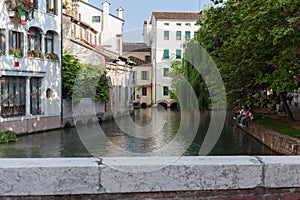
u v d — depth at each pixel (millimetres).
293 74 14164
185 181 3115
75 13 38312
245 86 17094
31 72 23781
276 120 22594
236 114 27547
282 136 16047
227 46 16969
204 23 17219
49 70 25734
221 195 3164
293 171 3197
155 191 3096
